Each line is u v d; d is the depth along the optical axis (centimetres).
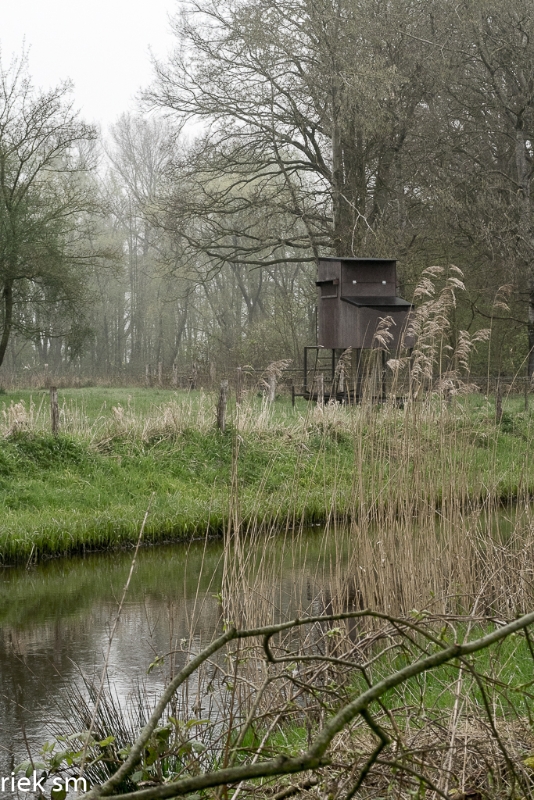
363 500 747
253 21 3019
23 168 3234
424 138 3266
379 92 2945
